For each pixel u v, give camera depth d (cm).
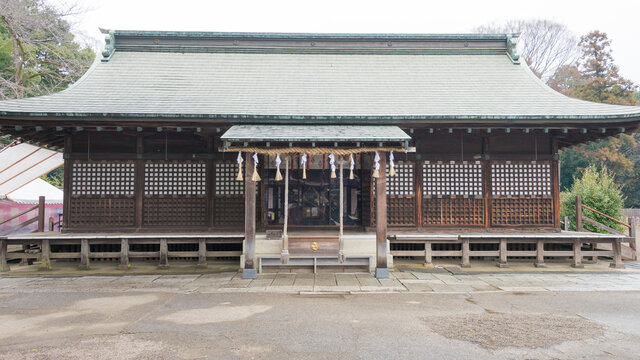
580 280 800
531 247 1032
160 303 629
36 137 971
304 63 1168
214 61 1156
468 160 1021
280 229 1024
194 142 1011
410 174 1017
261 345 454
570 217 1330
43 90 2042
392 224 1005
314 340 470
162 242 890
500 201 1017
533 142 1028
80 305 618
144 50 1179
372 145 784
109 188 988
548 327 518
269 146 775
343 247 864
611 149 3016
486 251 937
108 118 818
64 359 411
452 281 786
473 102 949
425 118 854
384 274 809
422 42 1225
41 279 803
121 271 870
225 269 892
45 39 1925
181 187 1000
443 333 493
